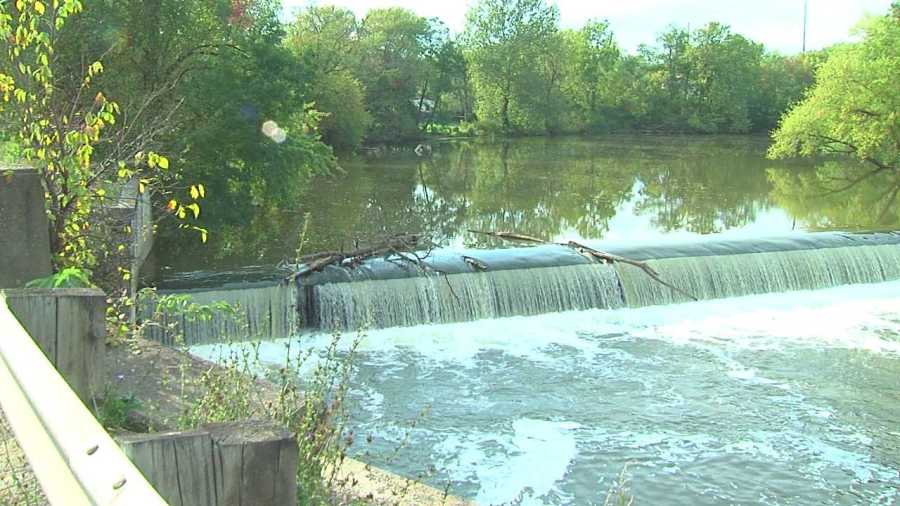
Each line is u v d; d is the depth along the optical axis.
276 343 14.52
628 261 17.58
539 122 81.94
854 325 16.58
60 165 6.97
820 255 19.38
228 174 22.81
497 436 11.03
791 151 45.56
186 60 22.33
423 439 10.86
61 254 6.99
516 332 15.68
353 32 70.00
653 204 29.94
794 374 13.72
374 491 6.09
